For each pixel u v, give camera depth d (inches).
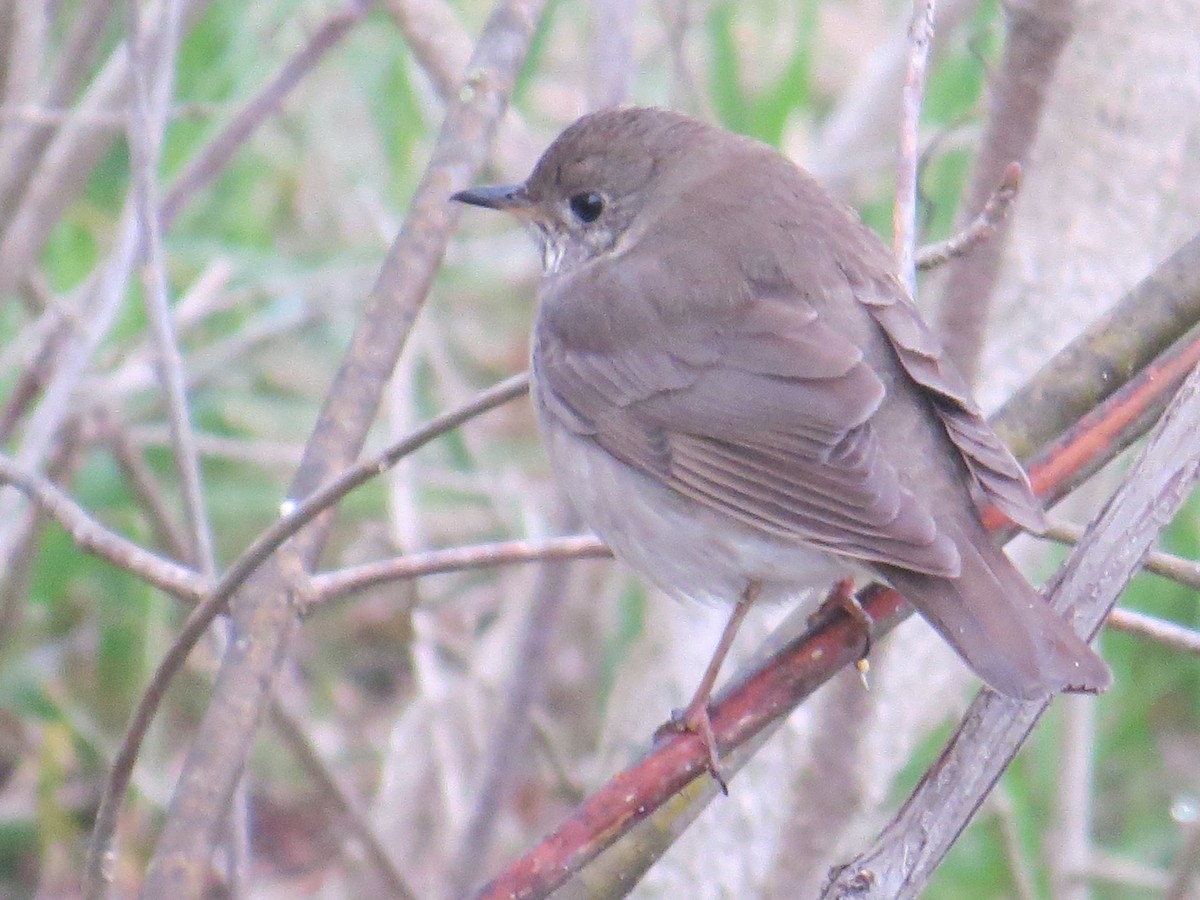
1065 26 362.3
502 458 607.2
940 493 320.2
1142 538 284.8
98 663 543.5
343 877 545.0
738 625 341.4
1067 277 439.8
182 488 379.2
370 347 338.6
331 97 594.6
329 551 584.7
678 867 425.1
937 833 265.7
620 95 465.1
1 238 473.1
